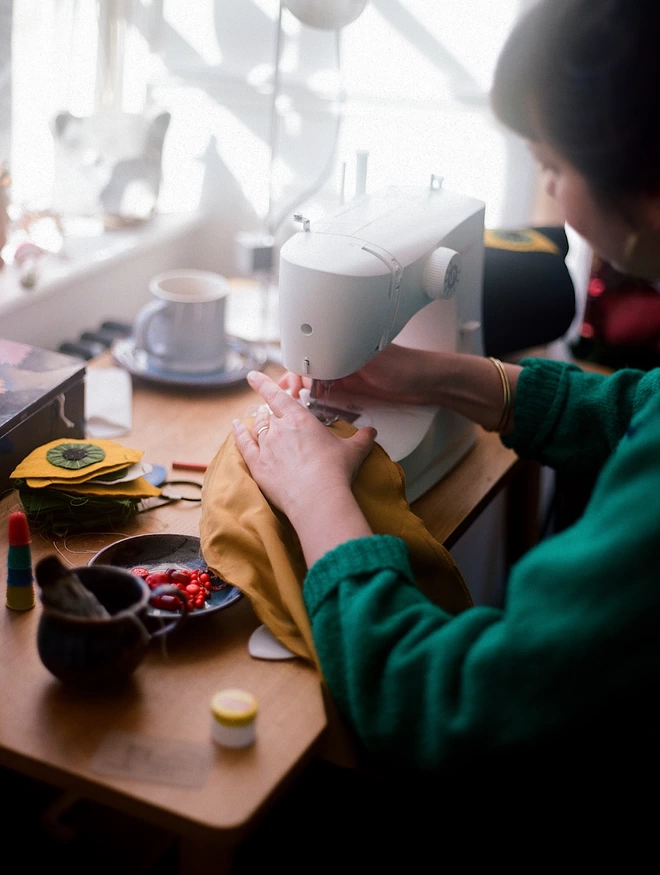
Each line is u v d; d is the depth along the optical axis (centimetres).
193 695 87
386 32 194
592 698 70
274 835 126
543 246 169
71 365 125
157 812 75
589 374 126
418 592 87
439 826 102
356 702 81
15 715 83
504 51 75
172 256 208
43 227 171
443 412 127
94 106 194
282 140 205
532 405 123
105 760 78
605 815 87
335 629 85
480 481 130
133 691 87
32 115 178
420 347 133
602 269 181
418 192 128
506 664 72
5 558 105
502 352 166
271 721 84
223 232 217
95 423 134
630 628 68
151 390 149
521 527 192
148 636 86
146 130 186
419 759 79
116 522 112
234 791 76
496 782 90
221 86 203
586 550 70
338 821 126
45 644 83
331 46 196
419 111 198
